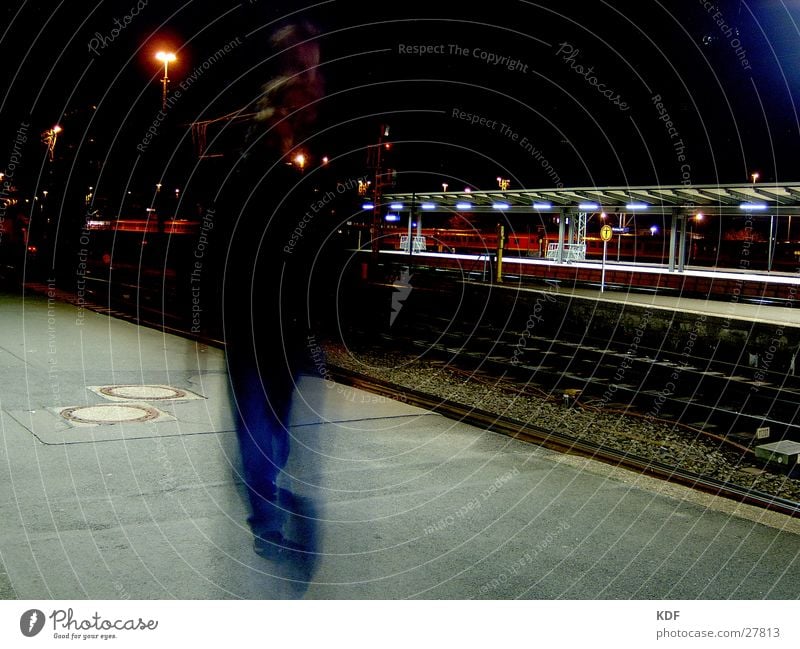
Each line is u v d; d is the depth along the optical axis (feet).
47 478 15.28
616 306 50.96
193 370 28.22
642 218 175.11
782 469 23.15
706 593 12.15
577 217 126.00
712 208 92.17
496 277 80.89
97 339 34.30
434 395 30.37
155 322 41.29
